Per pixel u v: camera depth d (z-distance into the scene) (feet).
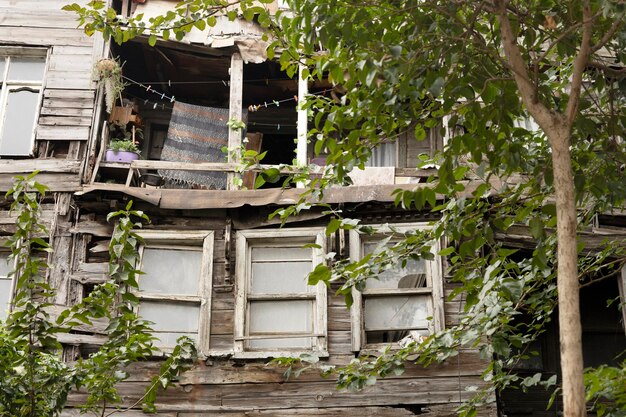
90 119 46.65
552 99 27.27
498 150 25.95
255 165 28.22
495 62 26.35
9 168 45.44
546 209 25.75
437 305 42.57
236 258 44.04
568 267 20.68
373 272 26.86
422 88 24.58
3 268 44.16
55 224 43.98
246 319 43.19
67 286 42.83
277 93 54.75
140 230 44.14
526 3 27.45
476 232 26.73
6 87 48.03
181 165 45.50
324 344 42.32
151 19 29.71
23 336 29.35
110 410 40.37
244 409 40.98
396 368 27.71
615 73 26.32
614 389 21.95
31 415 28.35
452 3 25.52
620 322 47.11
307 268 44.24
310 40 25.41
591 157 27.30
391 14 25.55
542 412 47.80
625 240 31.32
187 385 41.39
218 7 29.76
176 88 55.01
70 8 29.66
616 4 22.97
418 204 25.85
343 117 25.09
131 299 29.27
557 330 49.32
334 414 40.75
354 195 43.50
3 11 48.93
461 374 40.88
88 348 41.60
